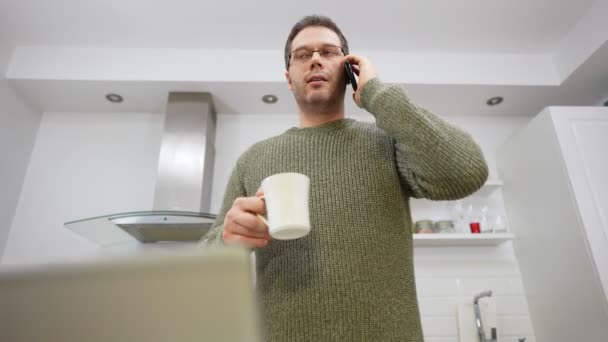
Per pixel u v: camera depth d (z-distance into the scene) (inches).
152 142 96.2
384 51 92.6
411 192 32.1
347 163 30.5
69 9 78.4
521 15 81.4
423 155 27.5
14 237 85.0
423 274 83.8
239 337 8.2
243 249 9.0
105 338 8.0
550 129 75.4
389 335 24.4
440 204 91.2
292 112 99.1
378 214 28.3
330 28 40.8
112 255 8.5
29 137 93.0
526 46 90.7
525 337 78.4
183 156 83.7
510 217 88.8
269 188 21.6
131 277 8.4
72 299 8.2
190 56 90.2
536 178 79.4
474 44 90.1
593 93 92.2
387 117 29.3
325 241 27.0
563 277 70.8
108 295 8.2
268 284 27.3
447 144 27.3
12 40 86.8
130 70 87.7
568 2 78.1
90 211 88.2
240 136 96.9
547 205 75.6
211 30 85.1
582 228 66.7
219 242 25.8
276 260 27.7
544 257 76.2
